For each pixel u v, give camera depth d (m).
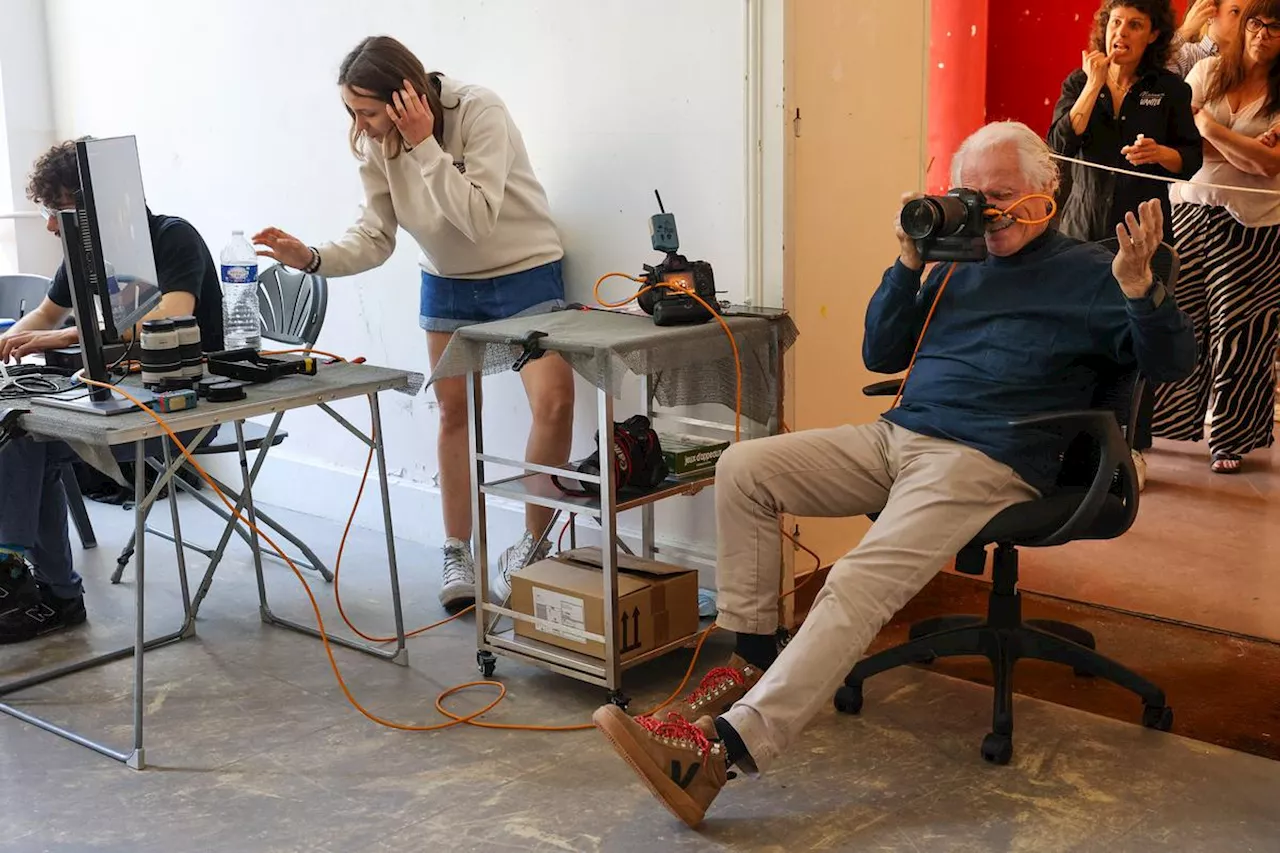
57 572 3.20
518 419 3.57
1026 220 2.43
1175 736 2.49
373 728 2.63
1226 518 3.87
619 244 3.29
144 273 2.87
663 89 3.11
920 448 2.47
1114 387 2.46
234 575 3.64
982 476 2.37
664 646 2.77
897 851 2.10
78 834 2.23
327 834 2.21
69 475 3.78
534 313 3.22
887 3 3.19
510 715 2.68
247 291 3.47
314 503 4.23
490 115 3.10
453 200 2.95
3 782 2.43
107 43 4.57
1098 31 3.84
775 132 2.92
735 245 3.05
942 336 2.59
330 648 3.09
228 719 2.69
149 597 3.47
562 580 2.79
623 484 2.68
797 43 2.92
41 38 4.81
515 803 2.30
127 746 2.57
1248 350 4.23
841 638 2.24
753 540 2.54
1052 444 2.41
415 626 3.22
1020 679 2.80
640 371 2.59
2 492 3.00
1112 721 2.56
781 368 2.92
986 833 2.15
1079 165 3.91
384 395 3.95
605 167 3.28
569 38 3.28
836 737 2.53
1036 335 2.45
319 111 3.92
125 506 4.30
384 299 3.88
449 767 2.45
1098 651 2.92
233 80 4.14
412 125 2.94
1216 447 4.36
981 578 3.43
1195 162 3.83
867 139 3.21
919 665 2.89
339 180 3.92
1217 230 4.18
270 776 2.43
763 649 2.56
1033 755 2.43
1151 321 2.23
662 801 2.14
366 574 3.64
